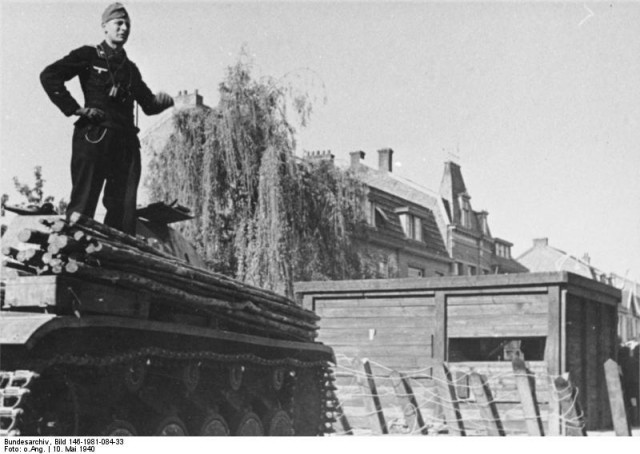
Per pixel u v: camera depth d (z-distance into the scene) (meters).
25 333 5.84
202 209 20.89
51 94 7.30
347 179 23.47
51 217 6.61
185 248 10.27
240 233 20.80
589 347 14.19
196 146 21.39
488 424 11.12
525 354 16.33
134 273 7.11
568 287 13.08
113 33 7.77
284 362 10.20
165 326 7.43
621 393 10.39
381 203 36.00
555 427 10.98
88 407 6.99
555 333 12.90
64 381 6.60
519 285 13.25
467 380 13.22
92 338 6.77
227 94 21.31
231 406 9.28
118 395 7.18
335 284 14.81
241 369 9.19
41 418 6.70
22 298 6.27
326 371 11.86
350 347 14.66
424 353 14.02
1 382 6.04
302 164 22.50
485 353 16.06
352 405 14.22
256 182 21.27
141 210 9.73
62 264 6.27
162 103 8.24
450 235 40.97
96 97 7.61
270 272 20.48
